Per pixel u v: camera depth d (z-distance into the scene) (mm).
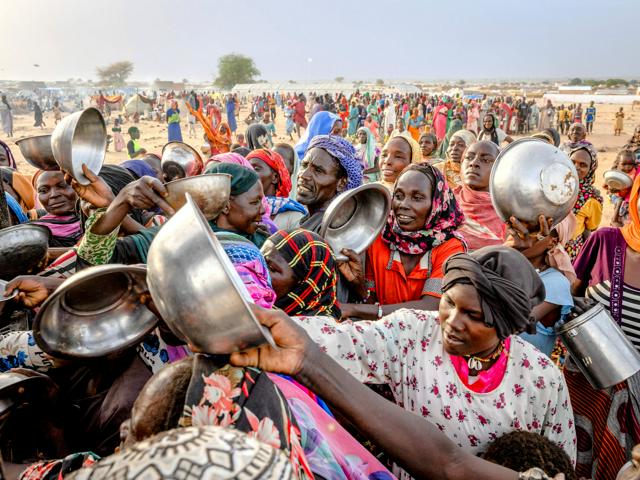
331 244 2990
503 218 2771
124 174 3170
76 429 1926
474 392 1934
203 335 1009
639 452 1681
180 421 1087
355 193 2721
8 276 2029
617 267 3066
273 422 1062
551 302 2756
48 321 1590
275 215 4051
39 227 2088
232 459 686
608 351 2541
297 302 2211
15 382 1590
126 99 58406
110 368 1945
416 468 1440
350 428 2061
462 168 4707
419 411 1999
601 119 42812
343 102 33531
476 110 27609
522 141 2770
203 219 1058
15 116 44156
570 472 1736
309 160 3543
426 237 3135
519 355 1951
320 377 1319
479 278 1742
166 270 1006
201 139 27797
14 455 1726
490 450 1834
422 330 2025
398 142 5430
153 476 651
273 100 38750
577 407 3016
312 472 1258
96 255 2148
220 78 118938
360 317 2873
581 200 5742
